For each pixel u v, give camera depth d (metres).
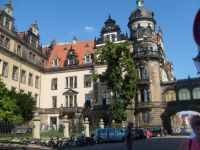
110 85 55.12
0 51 55.84
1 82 43.62
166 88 61.19
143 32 65.25
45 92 72.06
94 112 65.38
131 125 15.76
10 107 41.22
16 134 32.78
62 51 77.62
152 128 56.47
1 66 56.03
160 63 66.19
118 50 55.38
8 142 16.91
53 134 50.03
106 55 55.47
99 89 66.38
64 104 69.81
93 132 54.00
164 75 71.94
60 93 70.69
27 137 34.59
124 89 54.56
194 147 4.17
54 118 69.56
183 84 59.72
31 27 69.06
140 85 61.75
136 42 64.88
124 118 54.31
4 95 42.75
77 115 67.44
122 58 55.59
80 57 72.50
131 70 55.09
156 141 35.53
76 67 70.31
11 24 60.25
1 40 56.78
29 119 48.78
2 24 57.06
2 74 56.28
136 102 61.56
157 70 62.56
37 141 31.09
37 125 38.16
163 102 60.41
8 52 58.31
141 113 60.50
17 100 46.91
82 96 68.38
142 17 67.94
